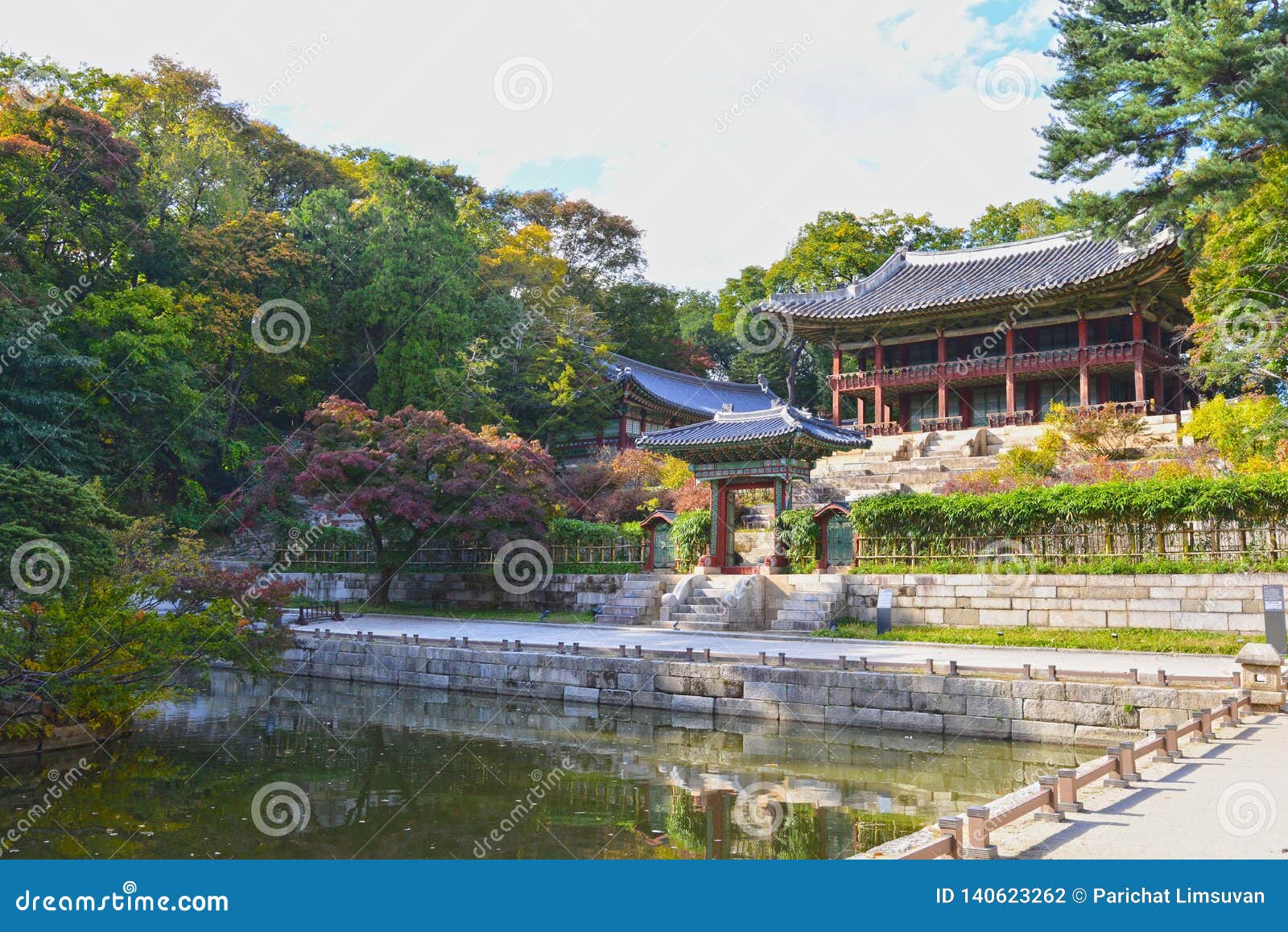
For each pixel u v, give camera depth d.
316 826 13.38
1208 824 10.03
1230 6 27.42
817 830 12.81
